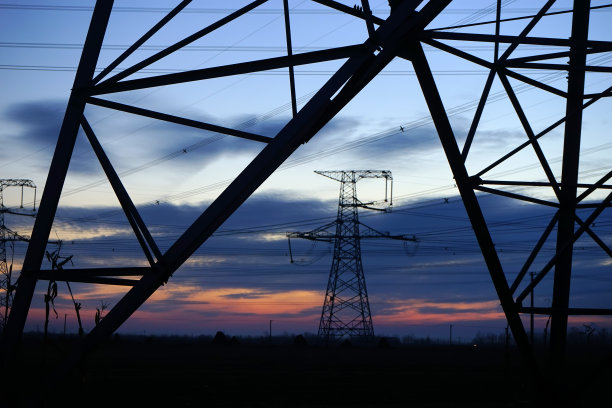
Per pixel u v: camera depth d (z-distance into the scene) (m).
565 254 13.80
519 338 13.64
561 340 13.69
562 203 14.10
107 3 11.59
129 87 11.13
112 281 10.35
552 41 13.16
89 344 9.91
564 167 14.19
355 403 30.00
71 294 9.41
